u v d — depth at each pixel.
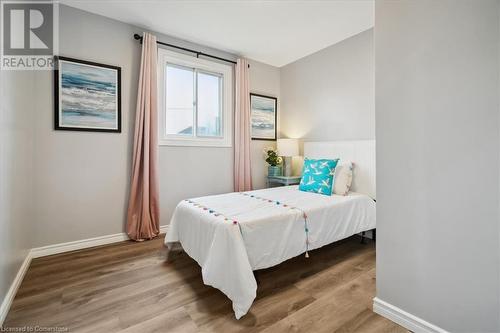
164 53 2.99
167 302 1.59
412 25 1.32
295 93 3.86
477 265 1.13
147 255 2.34
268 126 4.00
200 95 3.37
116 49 2.69
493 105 1.06
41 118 2.30
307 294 1.69
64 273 1.98
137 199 2.77
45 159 2.32
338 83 3.22
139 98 2.72
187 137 3.23
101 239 2.62
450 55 1.18
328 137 3.37
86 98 2.52
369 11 2.53
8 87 1.59
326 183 2.72
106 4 2.41
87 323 1.39
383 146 1.47
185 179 3.18
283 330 1.34
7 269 1.53
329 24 2.78
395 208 1.42
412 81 1.33
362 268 2.10
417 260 1.33
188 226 2.06
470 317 1.15
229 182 3.56
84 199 2.53
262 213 1.87
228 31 2.93
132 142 2.80
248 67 3.68
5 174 1.52
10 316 1.45
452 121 1.19
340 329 1.35
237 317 1.40
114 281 1.86
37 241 2.29
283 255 1.83
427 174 1.28
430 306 1.28
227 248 1.56
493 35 1.05
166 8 2.48
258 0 2.35
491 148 1.08
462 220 1.17
